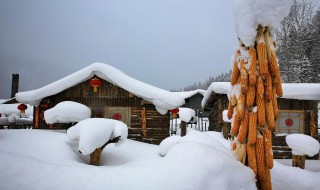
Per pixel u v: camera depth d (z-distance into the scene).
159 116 12.78
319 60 22.53
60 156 7.41
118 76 11.99
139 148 10.62
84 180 3.10
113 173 3.29
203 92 27.22
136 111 12.65
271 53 3.40
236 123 3.54
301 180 4.03
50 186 2.97
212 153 3.24
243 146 3.43
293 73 22.50
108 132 7.44
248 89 3.41
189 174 2.92
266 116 3.36
